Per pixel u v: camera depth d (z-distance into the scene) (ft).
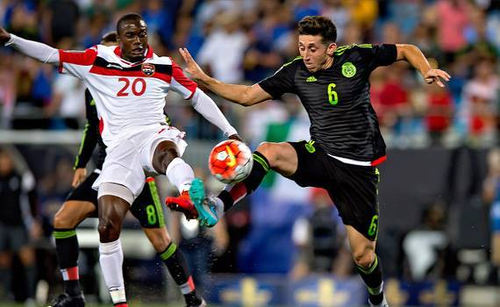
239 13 189.47
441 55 183.52
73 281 98.78
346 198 89.97
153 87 89.71
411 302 151.84
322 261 152.97
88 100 98.22
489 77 177.78
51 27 191.01
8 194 149.28
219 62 180.14
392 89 163.53
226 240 150.30
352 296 150.71
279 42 185.16
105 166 89.10
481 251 153.79
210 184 153.89
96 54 88.69
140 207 98.89
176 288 144.77
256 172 85.51
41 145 152.76
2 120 165.17
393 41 183.73
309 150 88.48
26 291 149.59
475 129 164.55
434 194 154.71
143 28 88.53
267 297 151.12
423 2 198.49
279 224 153.28
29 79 169.78
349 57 88.79
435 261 153.28
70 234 98.27
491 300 152.66
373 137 89.92
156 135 88.53
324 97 88.63
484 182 154.81
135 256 146.30
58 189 151.43
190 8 192.65
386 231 153.99
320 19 87.20
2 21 193.67
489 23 204.33
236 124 160.04
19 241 149.69
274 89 90.02
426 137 159.02
